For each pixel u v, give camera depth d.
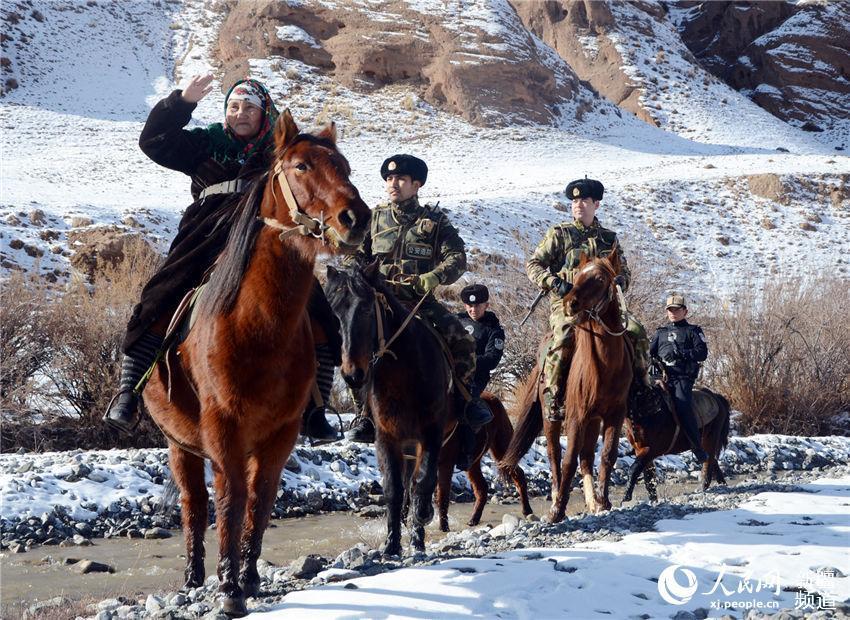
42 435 13.32
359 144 51.66
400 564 6.16
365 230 4.60
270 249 4.82
